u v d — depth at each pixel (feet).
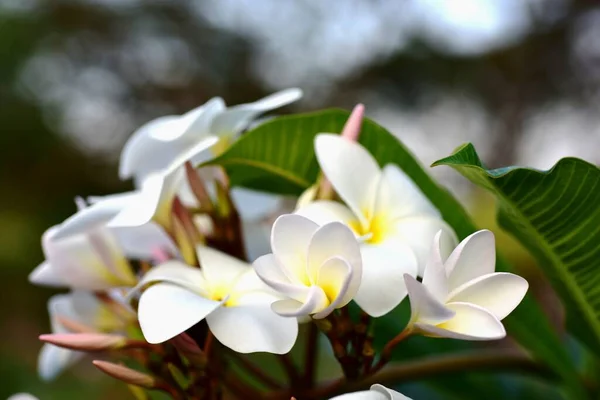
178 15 14.61
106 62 15.20
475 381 2.73
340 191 2.14
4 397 7.96
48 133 14.93
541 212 2.12
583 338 2.39
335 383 2.17
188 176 2.31
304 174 2.43
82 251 2.30
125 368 2.12
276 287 1.94
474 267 1.97
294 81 13.97
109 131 15.40
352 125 2.24
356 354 2.07
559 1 11.77
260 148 2.36
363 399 1.90
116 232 2.35
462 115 12.74
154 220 2.23
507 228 2.26
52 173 14.94
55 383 7.97
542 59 11.86
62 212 14.71
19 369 8.41
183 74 14.97
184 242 2.19
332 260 1.94
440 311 1.93
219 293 2.08
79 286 2.30
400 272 2.02
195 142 2.36
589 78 11.51
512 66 12.03
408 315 2.62
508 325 2.48
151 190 2.15
